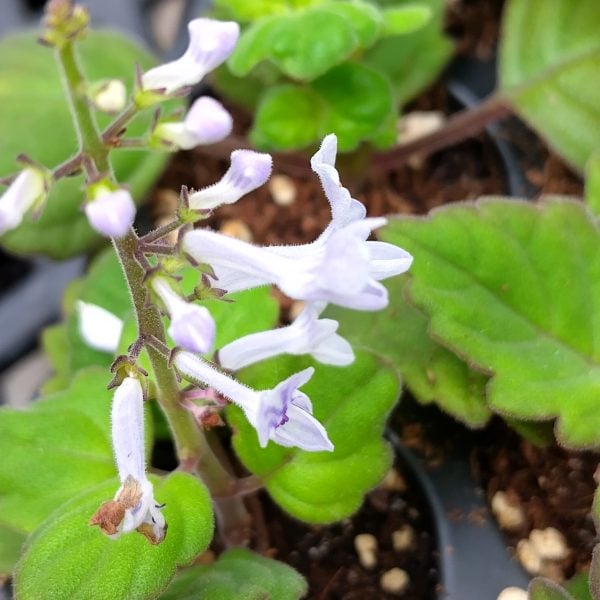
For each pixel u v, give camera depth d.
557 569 0.09
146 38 0.15
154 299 0.06
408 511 0.10
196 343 0.06
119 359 0.07
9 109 0.12
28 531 0.08
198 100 0.06
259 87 0.13
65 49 0.06
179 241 0.06
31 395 0.12
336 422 0.09
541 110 0.12
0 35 0.15
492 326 0.09
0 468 0.09
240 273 0.07
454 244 0.09
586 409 0.09
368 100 0.12
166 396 0.08
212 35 0.06
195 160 0.14
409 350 0.10
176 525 0.08
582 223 0.09
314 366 0.09
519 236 0.09
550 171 0.13
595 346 0.09
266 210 0.14
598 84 0.12
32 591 0.07
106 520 0.06
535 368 0.09
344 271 0.06
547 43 0.13
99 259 0.12
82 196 0.12
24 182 0.06
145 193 0.12
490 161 0.14
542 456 0.10
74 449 0.09
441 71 0.14
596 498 0.08
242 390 0.07
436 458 0.10
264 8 0.12
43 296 0.13
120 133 0.06
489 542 0.10
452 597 0.09
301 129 0.12
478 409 0.10
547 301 0.09
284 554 0.10
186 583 0.08
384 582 0.10
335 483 0.09
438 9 0.14
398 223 0.09
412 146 0.13
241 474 0.10
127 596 0.07
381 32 0.12
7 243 0.12
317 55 0.10
